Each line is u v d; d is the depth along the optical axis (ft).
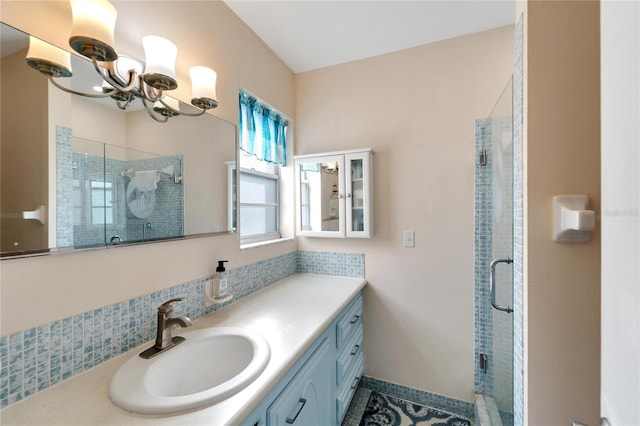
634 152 1.18
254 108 5.88
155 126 3.63
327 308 4.66
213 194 4.56
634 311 1.17
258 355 3.04
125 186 3.27
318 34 5.70
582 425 2.13
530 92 2.37
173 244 3.85
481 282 5.52
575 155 2.27
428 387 5.98
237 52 5.15
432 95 5.90
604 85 1.53
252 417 2.54
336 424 4.68
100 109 3.04
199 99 3.82
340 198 6.32
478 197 5.52
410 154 6.08
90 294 2.92
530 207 2.38
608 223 1.46
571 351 2.28
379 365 6.40
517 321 2.85
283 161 6.91
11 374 2.36
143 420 2.19
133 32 3.43
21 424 2.15
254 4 4.88
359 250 6.56
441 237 5.84
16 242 2.39
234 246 4.99
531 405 2.38
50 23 2.66
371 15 5.13
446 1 4.78
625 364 1.25
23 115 2.46
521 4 2.65
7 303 2.35
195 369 3.36
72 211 2.77
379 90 6.37
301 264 7.13
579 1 2.27
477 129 5.54
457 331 5.74
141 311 3.41
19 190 2.42
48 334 2.59
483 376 5.50
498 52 5.43
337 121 6.78
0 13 2.36
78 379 2.72
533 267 2.37
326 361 4.29
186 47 4.13
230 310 4.59
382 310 6.36
